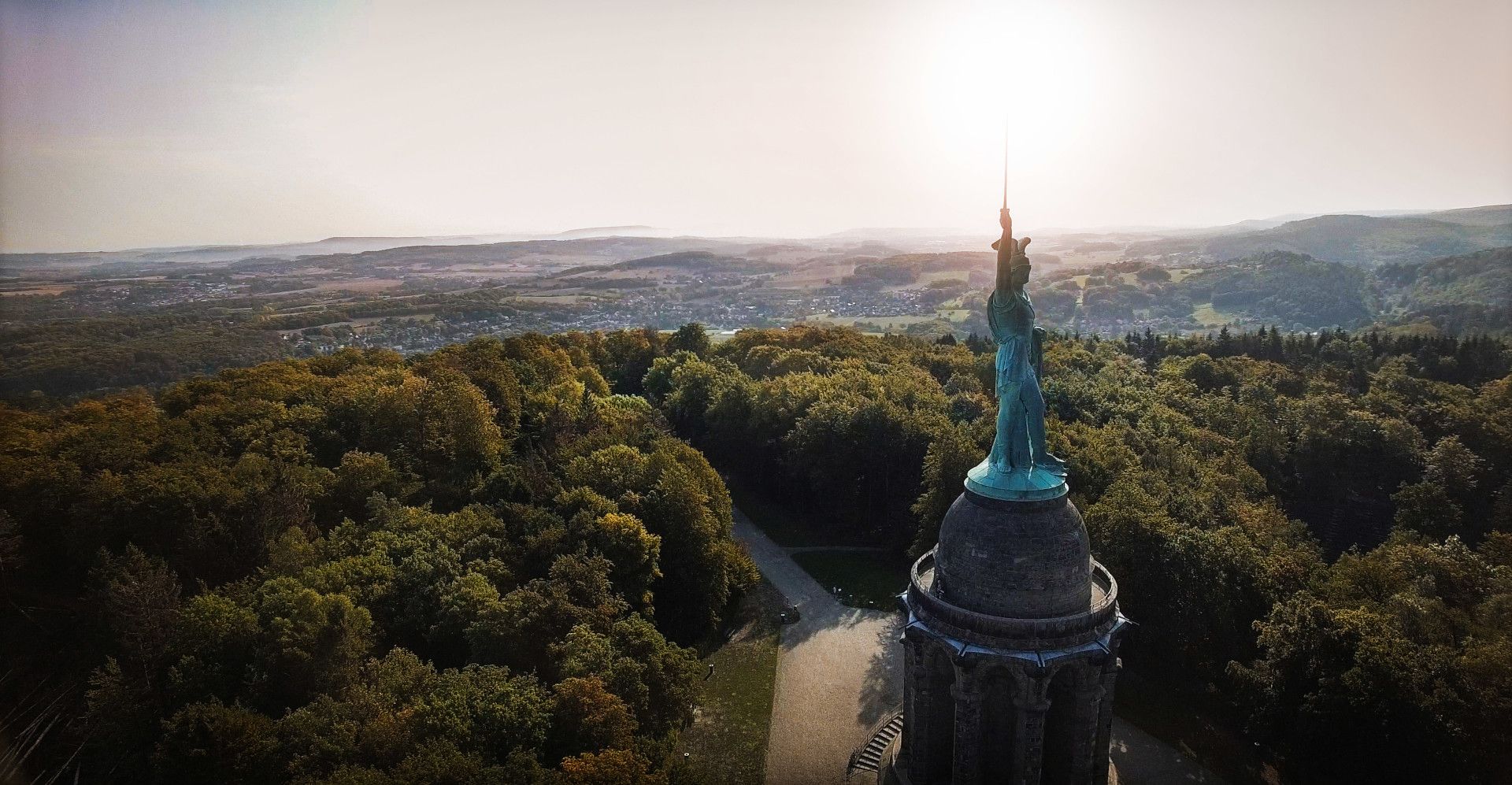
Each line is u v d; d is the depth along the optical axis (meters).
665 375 191.50
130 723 62.69
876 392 143.25
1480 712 62.69
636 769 59.19
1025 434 60.00
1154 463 118.56
